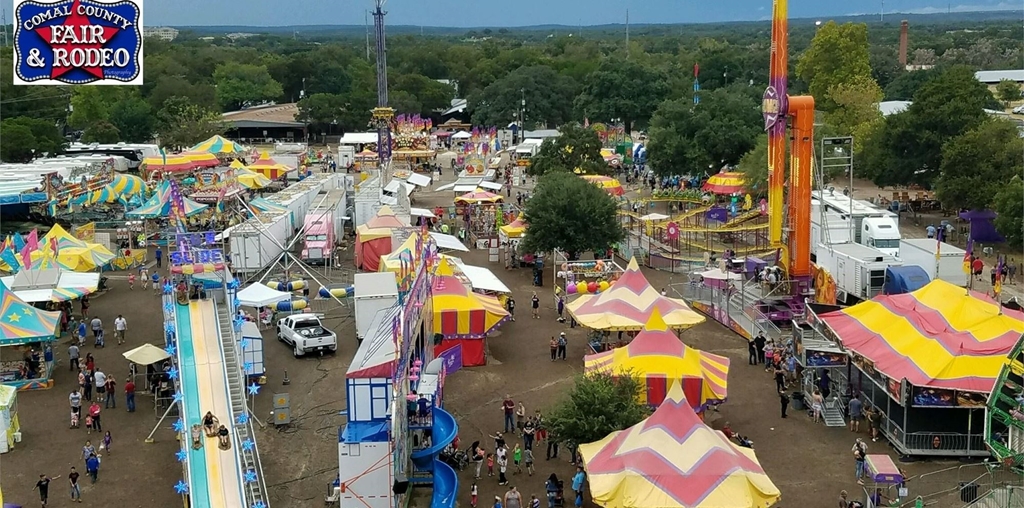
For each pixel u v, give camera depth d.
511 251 77.62
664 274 73.56
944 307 42.56
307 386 48.88
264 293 57.94
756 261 64.62
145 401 47.38
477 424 43.75
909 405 38.81
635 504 30.06
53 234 68.44
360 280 56.75
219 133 159.12
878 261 59.09
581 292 62.62
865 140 102.44
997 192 73.25
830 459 39.44
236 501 34.47
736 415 44.44
